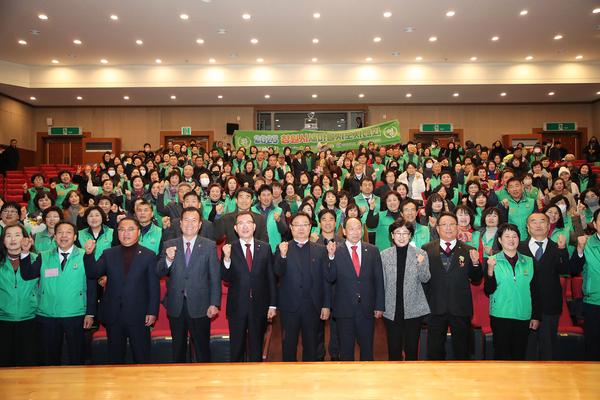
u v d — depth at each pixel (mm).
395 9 8969
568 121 14938
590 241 3396
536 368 2188
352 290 3303
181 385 2008
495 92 13469
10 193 10016
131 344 3232
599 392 1925
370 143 10992
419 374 2127
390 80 12516
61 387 1989
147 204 4320
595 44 10938
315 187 6496
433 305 3264
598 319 3305
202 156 9648
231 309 3371
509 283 3191
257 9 8969
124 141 15164
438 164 7848
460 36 10398
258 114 15211
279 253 3355
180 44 10891
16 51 11391
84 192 8297
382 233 5055
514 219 5324
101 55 11703
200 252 3398
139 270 3301
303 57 11945
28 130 14805
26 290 3338
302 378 2084
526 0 8594
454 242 3375
